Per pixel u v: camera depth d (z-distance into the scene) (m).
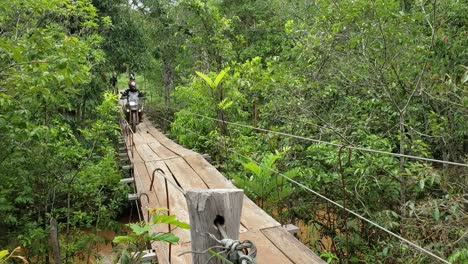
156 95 20.86
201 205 1.80
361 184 4.65
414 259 3.58
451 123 4.94
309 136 5.97
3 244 6.54
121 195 8.55
